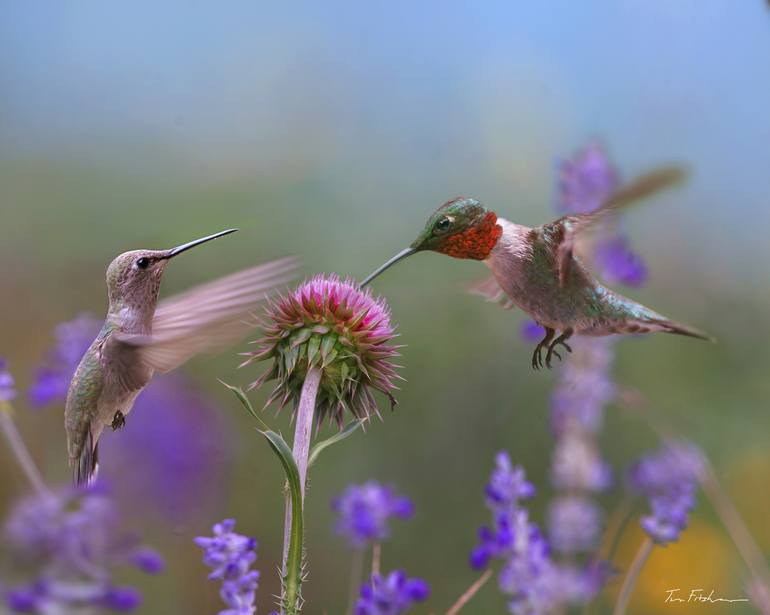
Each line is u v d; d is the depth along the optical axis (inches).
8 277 530.3
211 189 566.3
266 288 228.2
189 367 447.8
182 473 325.7
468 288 293.0
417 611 459.2
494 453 501.7
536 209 582.6
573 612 339.3
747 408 510.6
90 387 267.4
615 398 406.6
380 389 225.6
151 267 272.2
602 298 265.1
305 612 469.4
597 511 360.5
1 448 379.6
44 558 149.6
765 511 462.0
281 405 224.1
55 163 589.6
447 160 594.6
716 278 559.8
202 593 393.7
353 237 544.4
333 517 481.1
